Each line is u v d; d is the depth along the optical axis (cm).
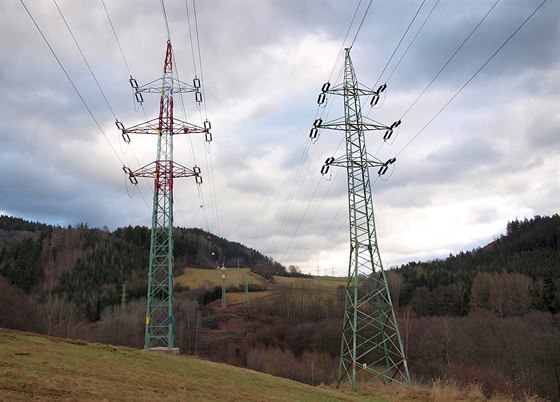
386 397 3569
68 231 15188
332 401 2627
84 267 13475
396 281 11481
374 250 4300
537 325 7431
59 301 10181
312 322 9706
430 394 3612
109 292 12056
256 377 2972
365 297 4666
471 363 6212
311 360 7512
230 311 11444
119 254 14650
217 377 2597
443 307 10331
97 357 2402
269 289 13375
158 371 2369
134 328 9169
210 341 9425
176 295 12488
